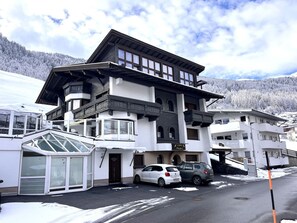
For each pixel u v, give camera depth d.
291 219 8.42
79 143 16.23
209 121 27.28
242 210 9.85
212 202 11.66
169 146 22.20
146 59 24.78
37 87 99.06
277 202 11.50
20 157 13.55
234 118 40.28
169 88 24.97
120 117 19.39
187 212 9.53
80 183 15.25
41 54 162.50
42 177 13.70
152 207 10.50
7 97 66.19
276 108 139.38
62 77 24.42
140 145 21.34
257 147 37.97
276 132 43.66
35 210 9.47
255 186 17.81
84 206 10.48
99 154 17.69
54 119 27.92
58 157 14.42
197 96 28.66
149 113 21.28
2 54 135.25
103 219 8.53
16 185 13.13
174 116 25.59
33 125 20.47
